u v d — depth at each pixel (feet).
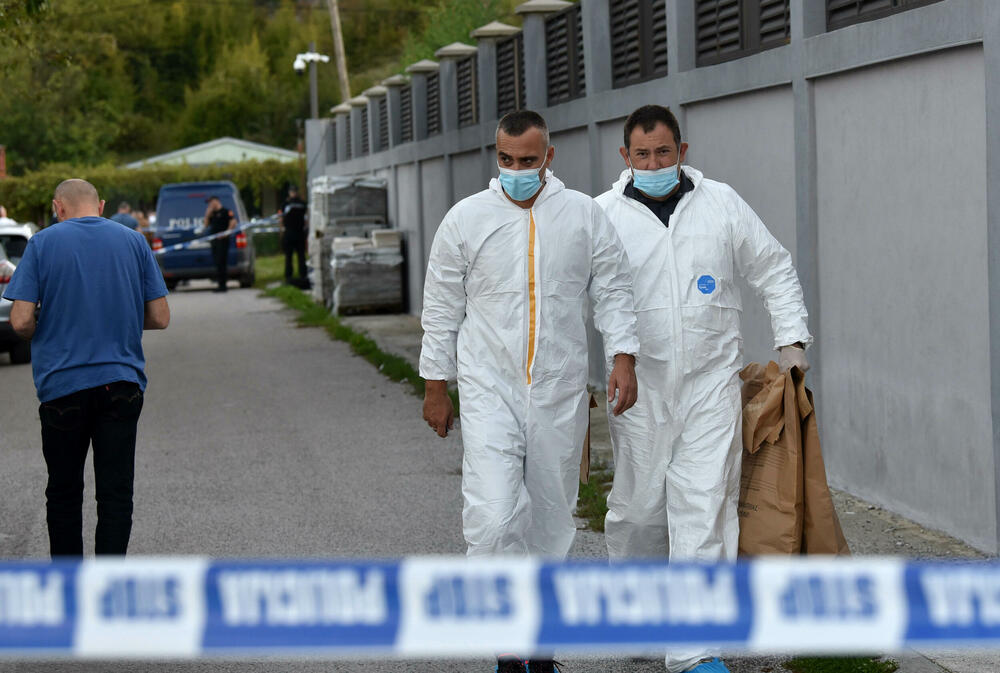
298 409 114.11
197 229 296.30
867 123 68.90
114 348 54.24
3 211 216.95
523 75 147.84
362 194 225.97
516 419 44.68
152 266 56.59
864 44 67.21
